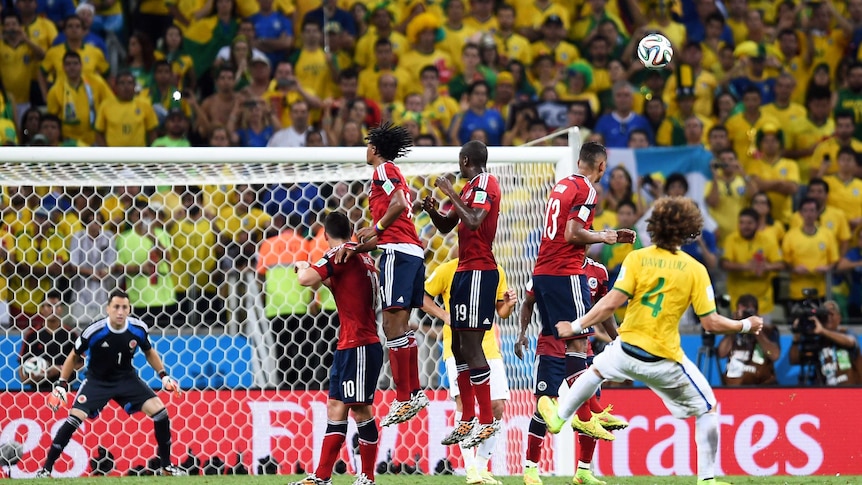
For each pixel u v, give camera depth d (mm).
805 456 31219
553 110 45562
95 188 32438
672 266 19328
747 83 48312
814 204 42344
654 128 46188
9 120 42688
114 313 27484
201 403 30016
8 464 29312
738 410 31250
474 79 46812
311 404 30141
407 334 22609
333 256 22109
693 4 49594
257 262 32344
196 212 33156
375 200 22312
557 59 48531
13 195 32156
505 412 31172
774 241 42062
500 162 28641
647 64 27469
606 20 49031
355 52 48031
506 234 31172
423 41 47969
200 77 46188
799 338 36094
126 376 27984
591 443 24469
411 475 28031
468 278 22609
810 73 50281
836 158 46281
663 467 30609
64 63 43625
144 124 44125
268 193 34031
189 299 31656
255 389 30266
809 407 31344
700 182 42312
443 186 22016
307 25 46719
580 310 22641
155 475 29266
